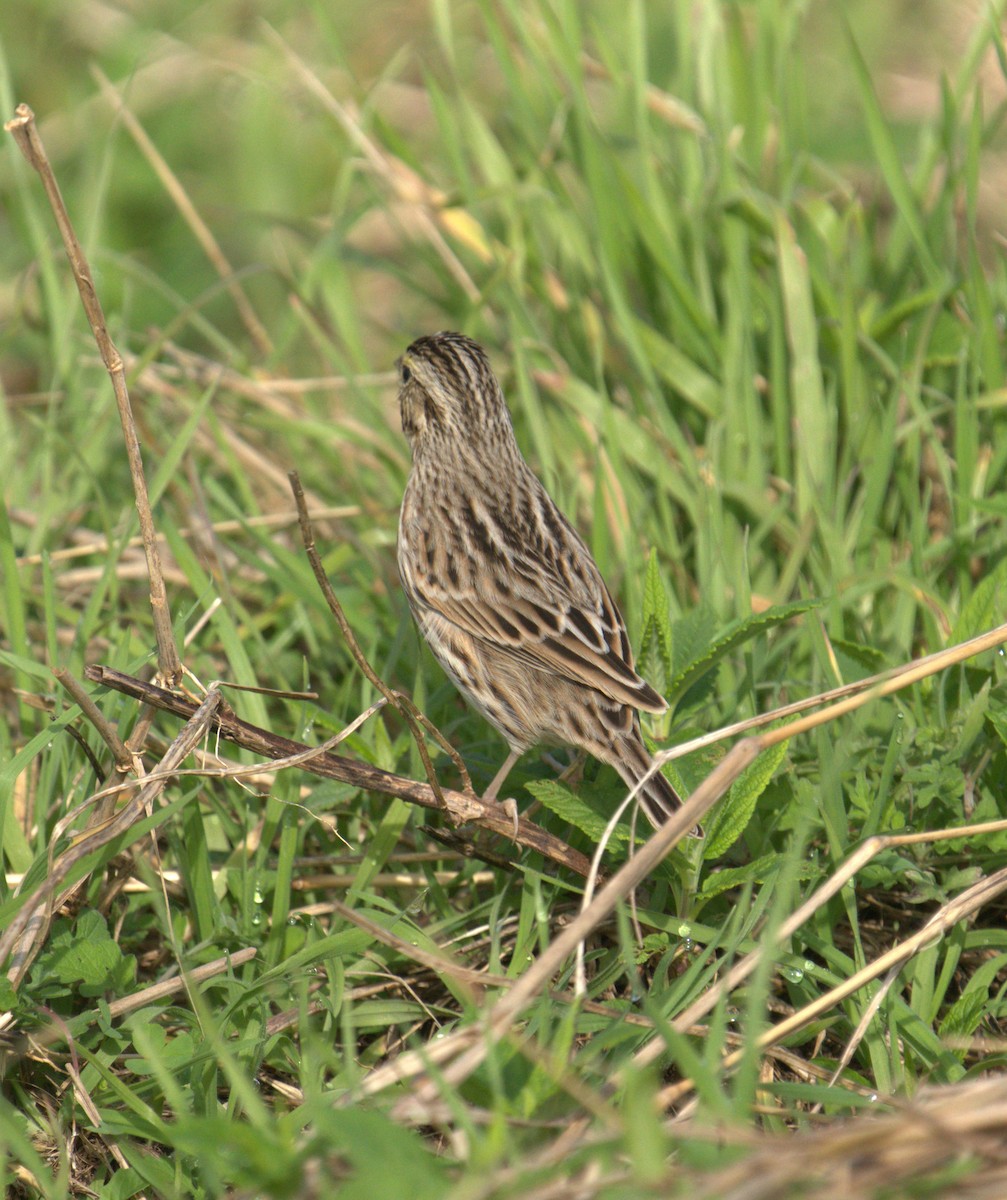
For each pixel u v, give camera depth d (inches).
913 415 494.0
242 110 778.2
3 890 356.2
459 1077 261.0
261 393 559.8
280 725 434.9
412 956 307.4
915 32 773.9
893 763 356.5
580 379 557.6
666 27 749.9
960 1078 313.9
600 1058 310.5
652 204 555.2
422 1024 358.3
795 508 486.3
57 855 336.8
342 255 597.6
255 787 402.6
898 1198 232.7
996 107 673.6
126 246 746.8
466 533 427.5
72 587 502.3
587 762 415.2
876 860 352.5
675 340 543.8
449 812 350.9
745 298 509.7
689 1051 256.5
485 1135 267.1
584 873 358.0
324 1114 249.6
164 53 789.9
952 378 515.8
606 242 535.8
